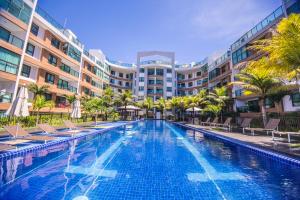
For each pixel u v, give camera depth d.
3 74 15.62
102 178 4.71
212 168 5.70
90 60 36.03
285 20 8.61
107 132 15.48
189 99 34.59
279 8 18.86
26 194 3.70
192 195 3.79
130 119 41.00
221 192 3.95
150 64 55.66
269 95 15.88
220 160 6.70
